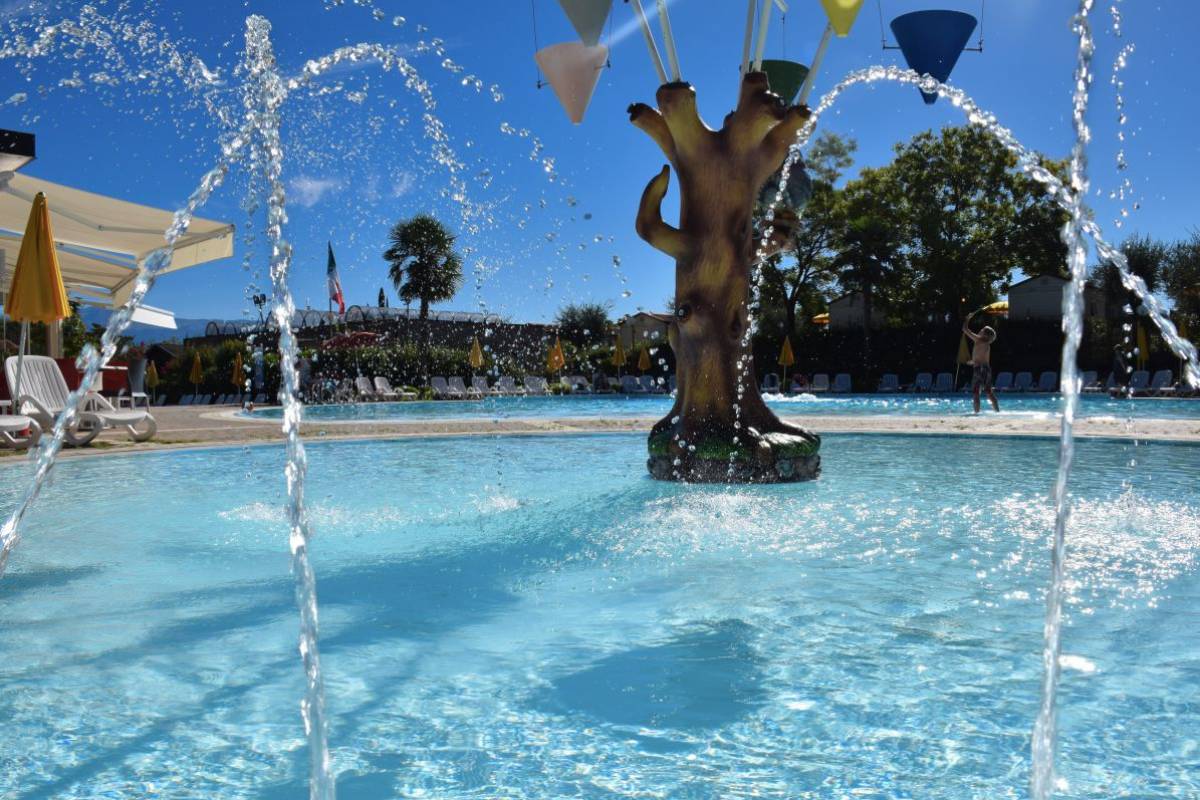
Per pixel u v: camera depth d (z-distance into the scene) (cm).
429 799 180
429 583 371
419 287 3494
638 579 374
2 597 351
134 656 277
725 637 293
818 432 1053
